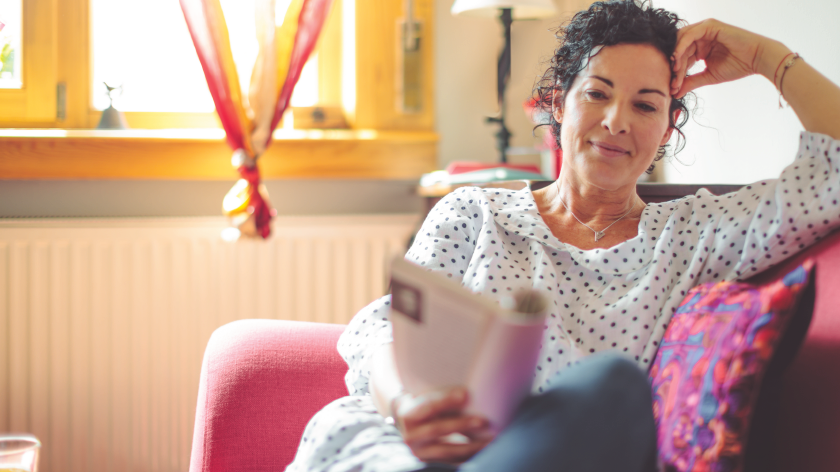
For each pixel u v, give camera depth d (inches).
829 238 35.8
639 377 26.4
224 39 75.2
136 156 78.8
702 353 31.9
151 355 76.8
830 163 37.4
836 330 30.7
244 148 75.5
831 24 47.5
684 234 41.3
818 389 30.2
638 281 39.9
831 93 40.4
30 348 74.4
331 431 33.2
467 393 25.4
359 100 85.6
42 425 74.9
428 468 27.3
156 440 77.0
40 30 81.3
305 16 77.7
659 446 31.7
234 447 43.0
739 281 38.8
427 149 86.2
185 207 82.4
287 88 77.6
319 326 51.3
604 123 40.5
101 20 83.9
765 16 55.5
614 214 43.8
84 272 75.4
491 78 91.6
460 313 25.2
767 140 54.8
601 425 24.6
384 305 39.8
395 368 33.6
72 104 82.7
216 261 77.8
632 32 40.8
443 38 90.3
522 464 23.7
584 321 39.2
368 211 87.6
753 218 38.6
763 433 32.0
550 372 36.6
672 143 71.2
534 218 42.8
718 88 62.3
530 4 76.7
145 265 76.5
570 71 42.9
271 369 46.0
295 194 85.7
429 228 43.1
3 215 78.2
